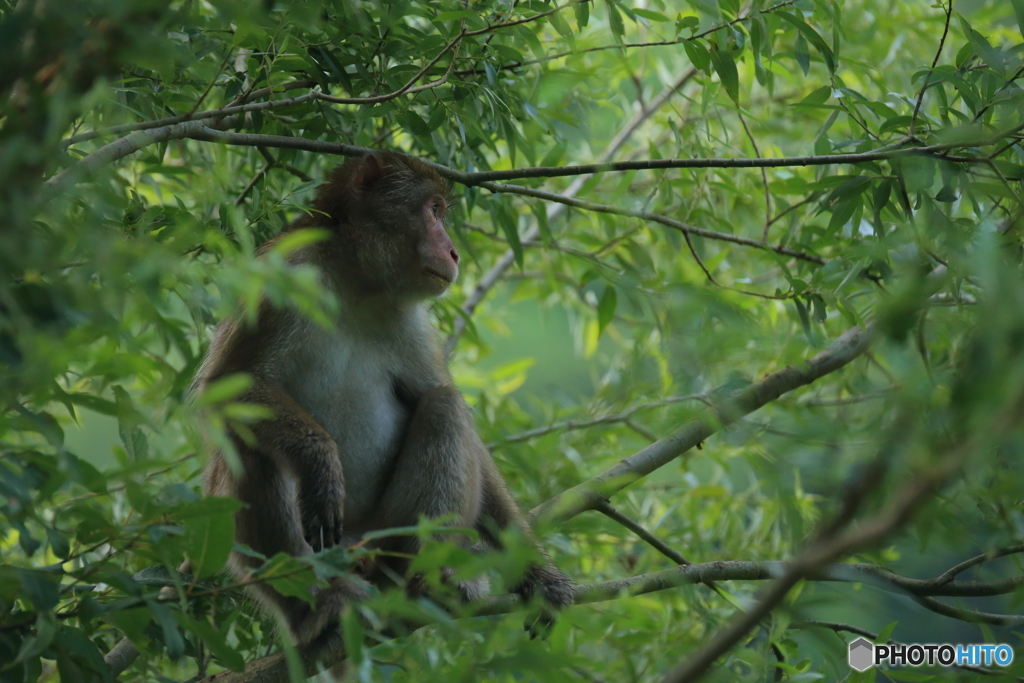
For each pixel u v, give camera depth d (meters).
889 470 4.38
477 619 6.60
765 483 6.55
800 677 8.67
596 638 6.77
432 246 11.18
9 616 6.42
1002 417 4.07
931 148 9.69
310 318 10.26
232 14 6.41
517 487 13.76
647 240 17.11
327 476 9.15
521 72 11.98
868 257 10.28
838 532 4.12
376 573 9.95
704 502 15.82
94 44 5.59
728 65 10.81
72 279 5.95
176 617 6.11
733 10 10.96
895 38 15.80
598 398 16.59
